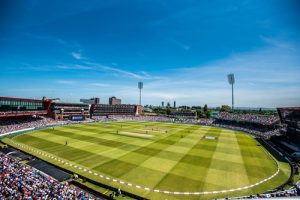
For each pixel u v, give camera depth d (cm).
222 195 2634
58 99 11069
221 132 7944
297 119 5672
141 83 15725
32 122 8306
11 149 4412
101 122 10875
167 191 2719
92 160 3878
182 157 4200
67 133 6781
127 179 3061
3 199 2009
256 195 2527
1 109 7275
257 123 8862
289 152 4906
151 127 8969
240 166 3744
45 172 3198
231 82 11638
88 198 2408
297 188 2656
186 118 12975
